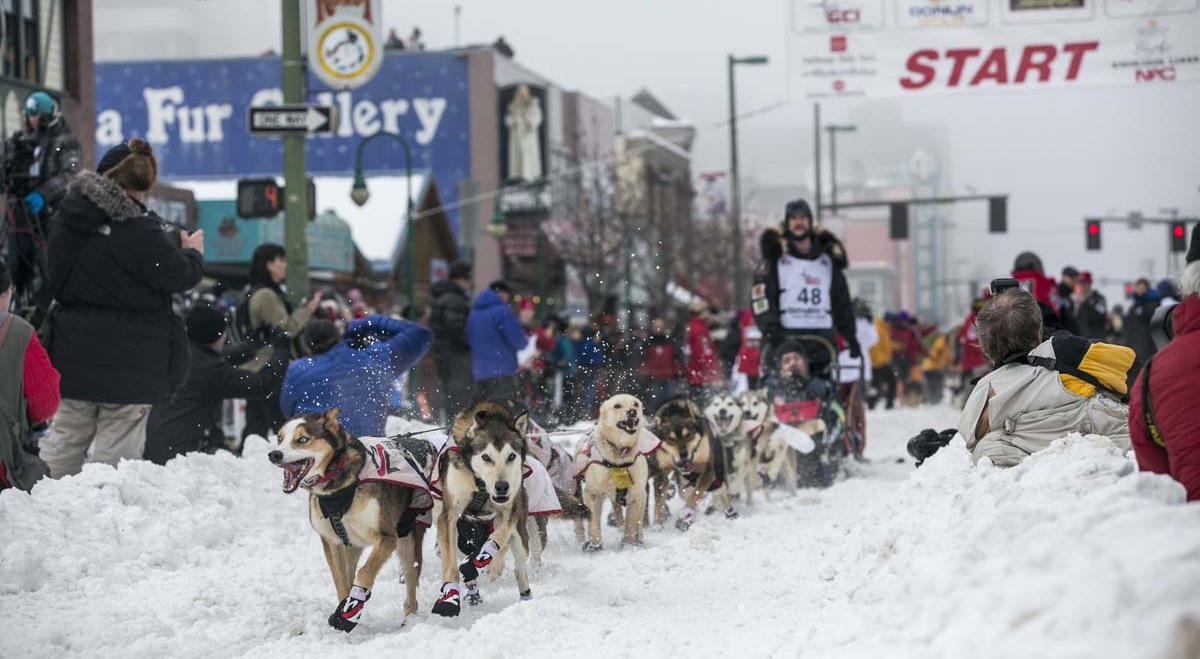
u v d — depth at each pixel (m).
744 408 15.19
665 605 9.37
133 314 12.23
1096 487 6.67
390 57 77.62
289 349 15.69
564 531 13.59
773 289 18.12
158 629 8.48
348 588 9.22
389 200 55.16
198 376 14.51
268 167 77.06
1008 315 9.12
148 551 10.50
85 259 12.00
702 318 26.11
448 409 20.06
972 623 5.03
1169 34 29.61
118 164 12.38
